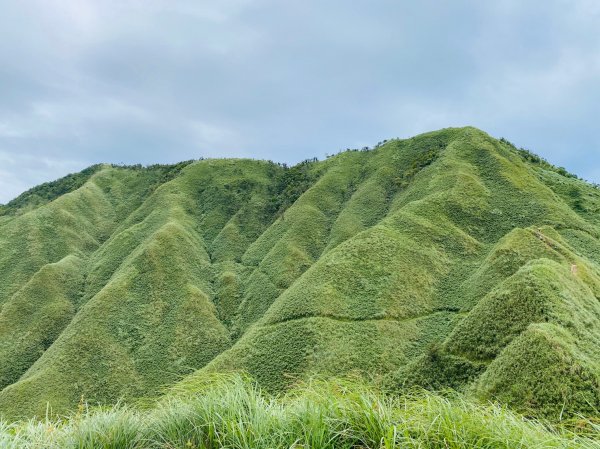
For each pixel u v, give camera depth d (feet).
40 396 193.47
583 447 15.64
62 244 392.27
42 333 273.95
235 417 18.99
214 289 310.04
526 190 279.49
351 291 202.80
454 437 16.58
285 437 17.79
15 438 19.48
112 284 276.82
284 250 326.44
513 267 185.47
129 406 22.70
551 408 71.67
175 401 21.33
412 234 238.68
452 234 244.01
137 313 258.37
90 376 211.61
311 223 358.84
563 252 188.44
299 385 22.30
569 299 116.26
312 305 193.36
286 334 181.88
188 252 334.85
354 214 350.84
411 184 340.80
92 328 237.45
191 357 233.76
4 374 245.65
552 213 252.21
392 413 18.49
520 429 16.74
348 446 17.39
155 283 286.46
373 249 223.92
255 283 303.48
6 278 347.56
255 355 176.35
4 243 378.12
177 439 19.21
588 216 282.15
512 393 80.89
